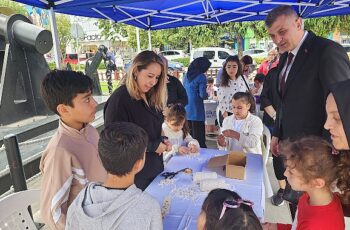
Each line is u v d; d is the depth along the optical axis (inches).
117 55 785.6
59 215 49.6
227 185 71.4
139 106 76.9
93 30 1175.6
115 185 41.9
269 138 116.6
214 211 39.1
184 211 62.2
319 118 81.7
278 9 83.3
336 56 75.4
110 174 41.9
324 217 46.0
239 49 539.5
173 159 93.3
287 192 82.0
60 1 125.8
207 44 699.4
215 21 247.3
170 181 76.7
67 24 995.3
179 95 150.0
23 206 64.5
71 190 53.0
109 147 40.8
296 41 82.4
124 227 38.5
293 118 85.7
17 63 192.9
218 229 36.9
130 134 42.3
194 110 173.9
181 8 211.0
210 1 195.6
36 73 202.1
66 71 56.4
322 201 47.2
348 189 46.3
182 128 105.3
